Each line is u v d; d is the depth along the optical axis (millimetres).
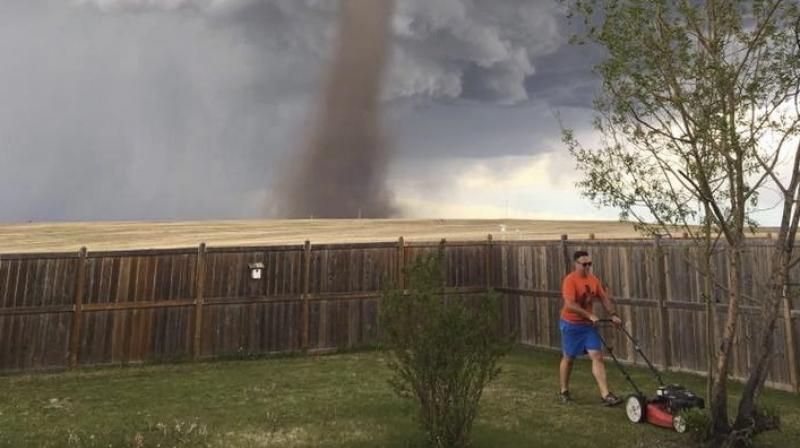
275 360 10977
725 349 5152
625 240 10352
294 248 11891
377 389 7980
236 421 6273
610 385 8148
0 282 9812
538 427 5887
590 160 5602
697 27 5168
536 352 11461
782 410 6523
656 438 5465
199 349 10984
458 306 4906
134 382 8820
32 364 9883
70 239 34625
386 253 12617
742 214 5039
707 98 4957
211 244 30391
